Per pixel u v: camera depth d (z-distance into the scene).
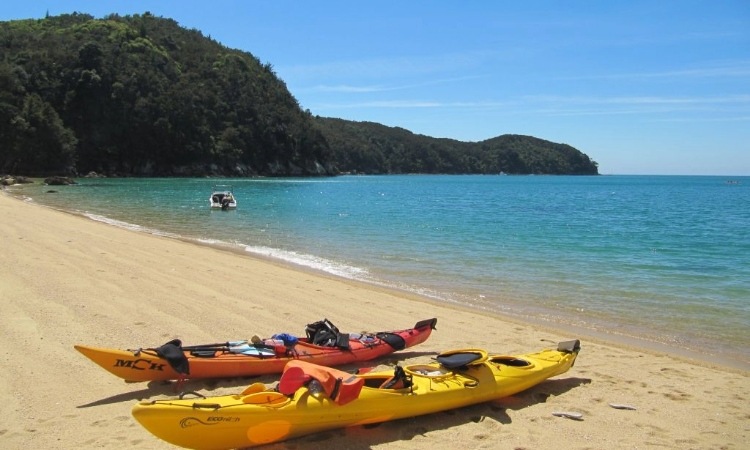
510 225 27.47
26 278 11.01
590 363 7.70
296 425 5.05
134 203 39.09
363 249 18.31
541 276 13.90
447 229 25.02
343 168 182.25
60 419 5.39
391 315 9.82
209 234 22.20
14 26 128.00
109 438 5.05
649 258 16.98
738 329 9.49
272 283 11.95
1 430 5.14
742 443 5.44
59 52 101.31
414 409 5.65
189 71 124.69
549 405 6.26
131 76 103.00
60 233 18.27
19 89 91.19
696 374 7.34
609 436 5.52
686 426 5.79
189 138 106.94
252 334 8.25
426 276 13.79
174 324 8.50
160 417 4.58
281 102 139.38
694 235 23.80
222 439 4.81
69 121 96.94
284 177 126.12
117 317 8.70
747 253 18.20
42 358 6.88
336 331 7.38
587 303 11.17
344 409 5.27
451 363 6.12
